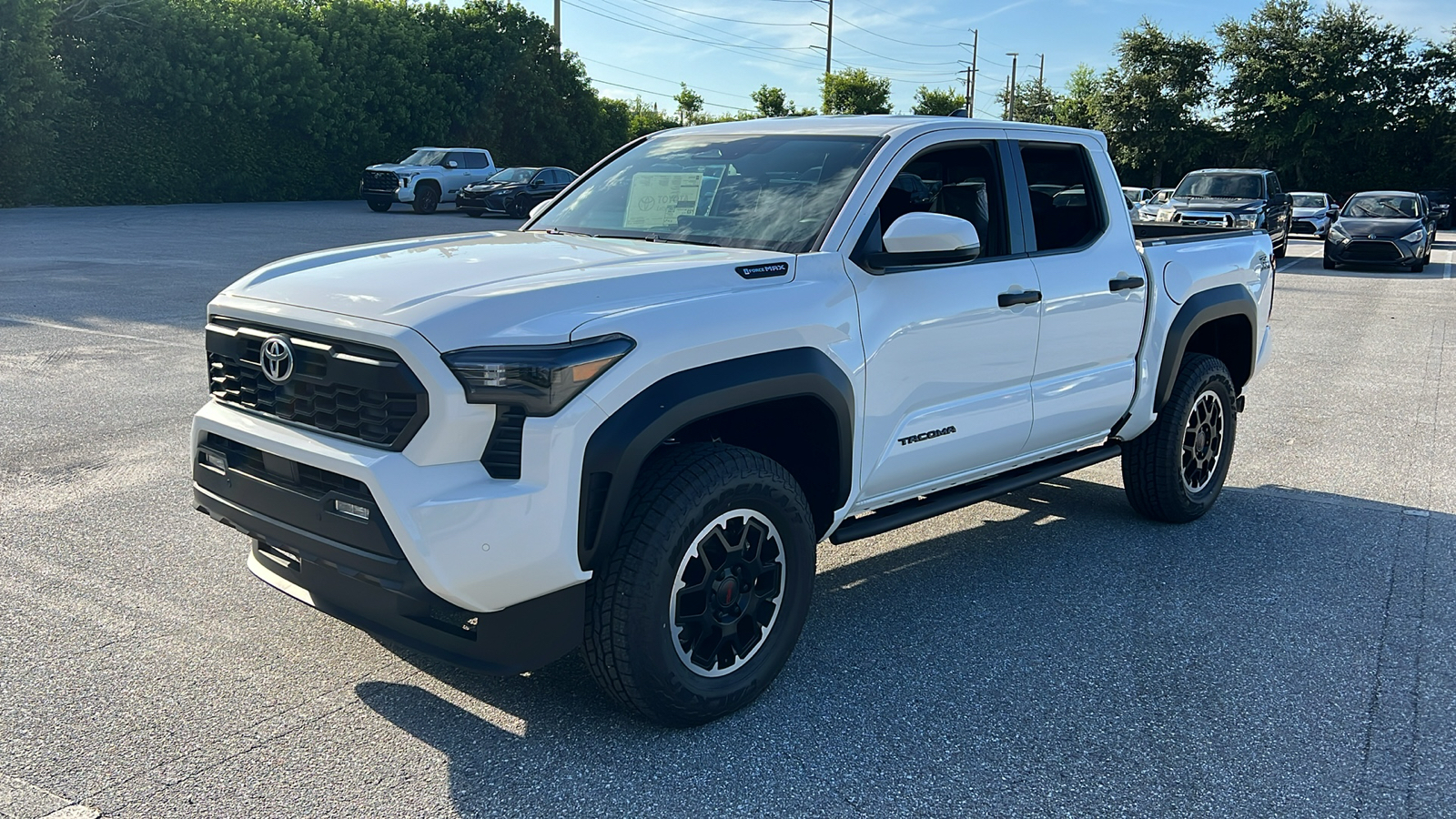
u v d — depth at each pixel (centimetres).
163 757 309
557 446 289
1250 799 301
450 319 291
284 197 3834
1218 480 566
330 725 329
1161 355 509
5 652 372
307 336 312
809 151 415
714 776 307
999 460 445
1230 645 403
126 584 433
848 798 298
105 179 3272
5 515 510
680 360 311
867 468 379
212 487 345
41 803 284
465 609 295
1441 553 511
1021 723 341
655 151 463
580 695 353
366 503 291
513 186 3012
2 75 2917
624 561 307
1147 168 5691
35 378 805
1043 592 455
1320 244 3125
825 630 413
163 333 1005
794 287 350
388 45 4138
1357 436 744
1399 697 363
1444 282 1867
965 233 361
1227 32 5319
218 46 3447
